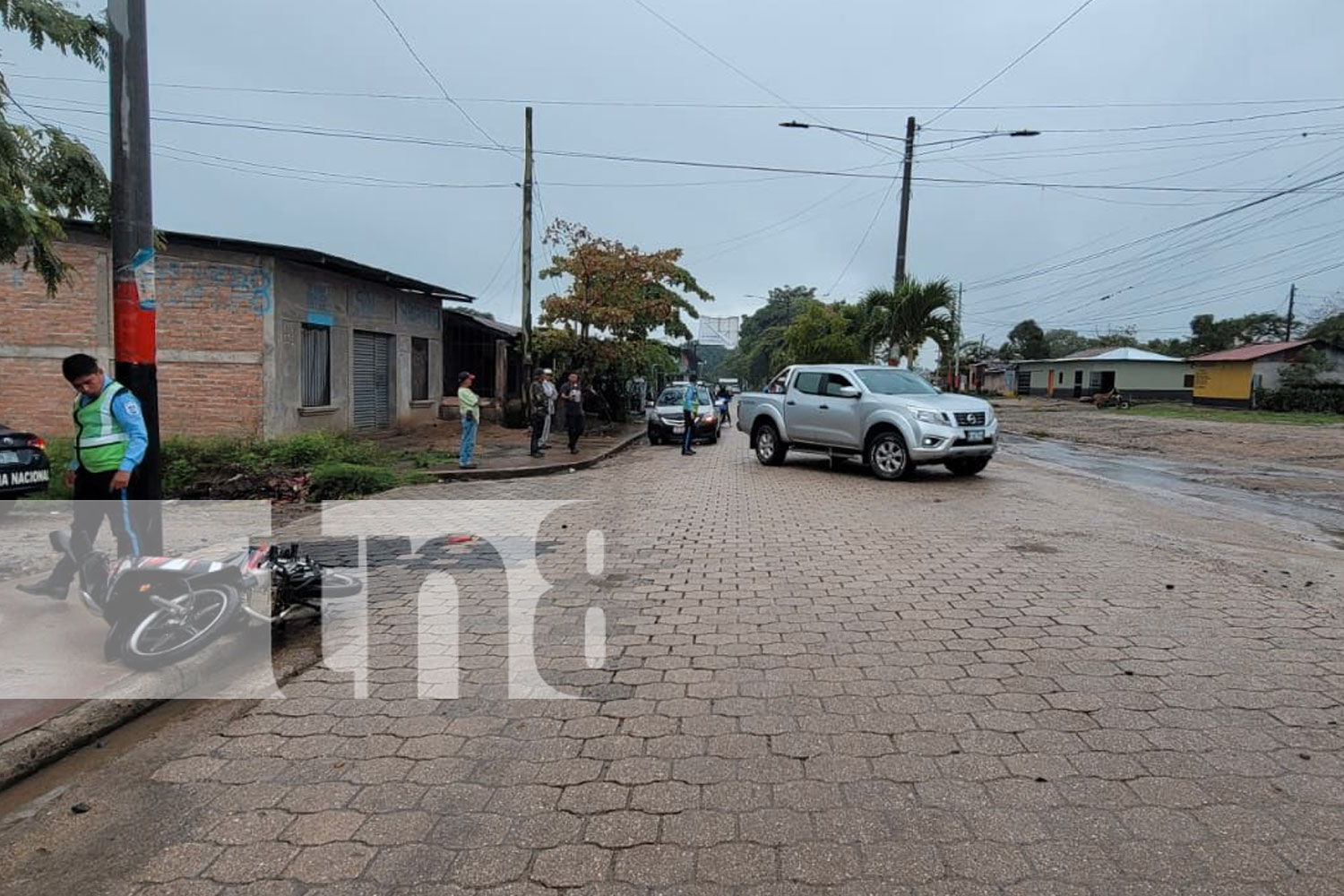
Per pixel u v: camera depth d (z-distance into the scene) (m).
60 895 2.73
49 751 3.68
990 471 14.16
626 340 24.66
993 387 69.50
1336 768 3.39
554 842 2.96
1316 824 2.98
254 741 3.85
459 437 19.81
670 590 6.33
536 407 16.36
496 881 2.74
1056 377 59.41
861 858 2.82
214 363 14.58
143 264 6.04
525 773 3.47
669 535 8.55
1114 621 5.32
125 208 5.97
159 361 14.46
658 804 3.21
